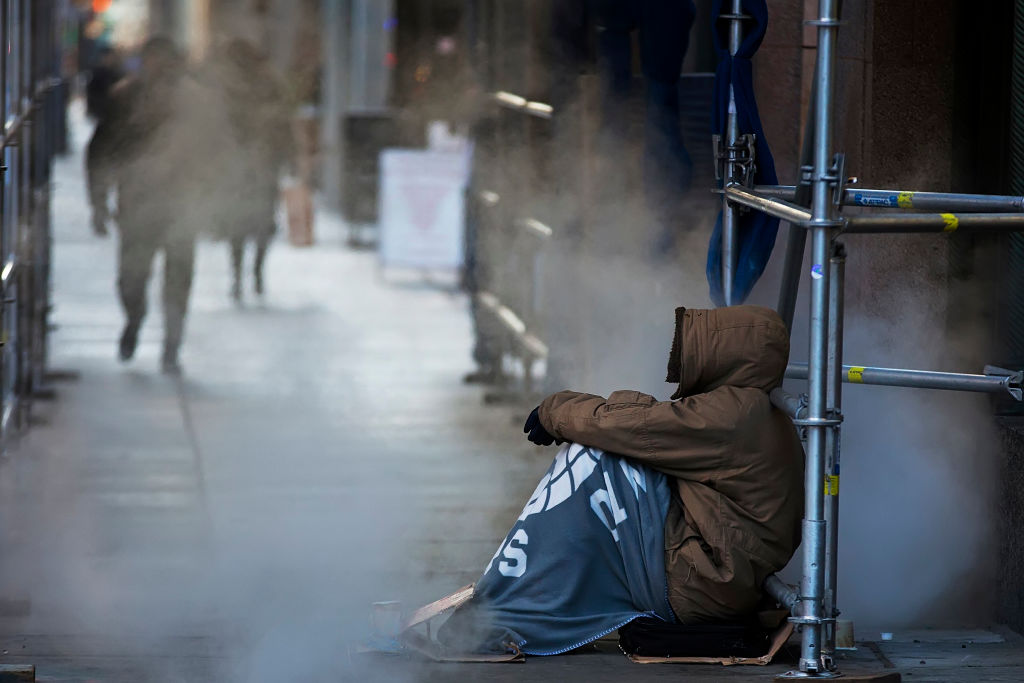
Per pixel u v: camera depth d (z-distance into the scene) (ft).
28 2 82.38
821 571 42.52
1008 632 52.06
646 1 64.13
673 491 46.44
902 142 57.93
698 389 46.96
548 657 46.19
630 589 46.26
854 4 57.62
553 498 46.70
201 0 270.46
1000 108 54.24
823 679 41.96
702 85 65.57
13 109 74.13
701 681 42.88
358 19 202.08
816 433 42.19
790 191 49.55
